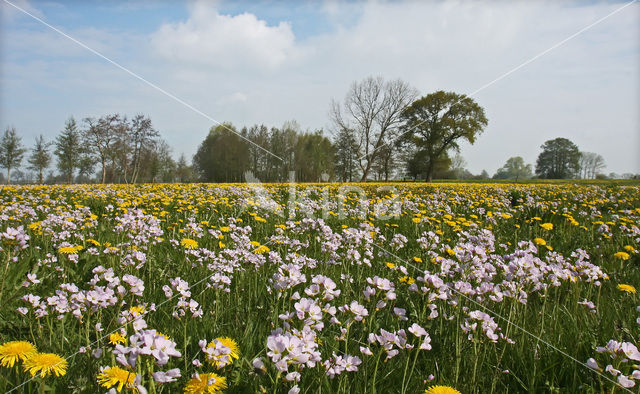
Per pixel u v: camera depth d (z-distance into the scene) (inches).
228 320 100.0
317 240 181.3
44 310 90.4
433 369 82.2
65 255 141.3
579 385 78.6
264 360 66.3
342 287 122.4
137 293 91.0
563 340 92.0
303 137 2190.0
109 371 55.9
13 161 973.8
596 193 476.7
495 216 277.7
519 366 84.0
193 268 145.6
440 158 1936.5
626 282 140.6
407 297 117.3
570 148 2699.3
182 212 293.7
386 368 79.4
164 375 55.0
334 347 83.0
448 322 98.2
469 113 1649.9
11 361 62.1
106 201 360.8
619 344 73.1
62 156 1326.3
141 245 163.6
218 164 2010.3
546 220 272.8
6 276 110.1
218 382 58.8
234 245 166.2
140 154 1381.6
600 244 193.5
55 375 67.3
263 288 120.0
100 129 1286.9
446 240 212.8
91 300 81.8
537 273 108.7
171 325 90.6
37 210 283.7
